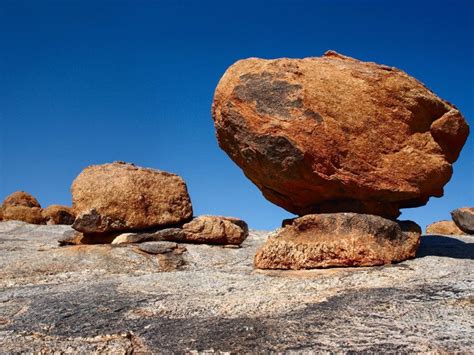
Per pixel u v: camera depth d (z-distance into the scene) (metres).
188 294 9.86
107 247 16.28
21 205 36.25
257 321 7.89
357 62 13.27
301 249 11.91
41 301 9.65
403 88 12.52
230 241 18.19
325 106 12.12
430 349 6.37
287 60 12.89
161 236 17.27
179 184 18.17
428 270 10.84
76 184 17.61
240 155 12.71
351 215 12.02
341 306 8.38
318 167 11.92
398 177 12.38
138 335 7.52
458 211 24.44
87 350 7.06
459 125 12.62
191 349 6.86
